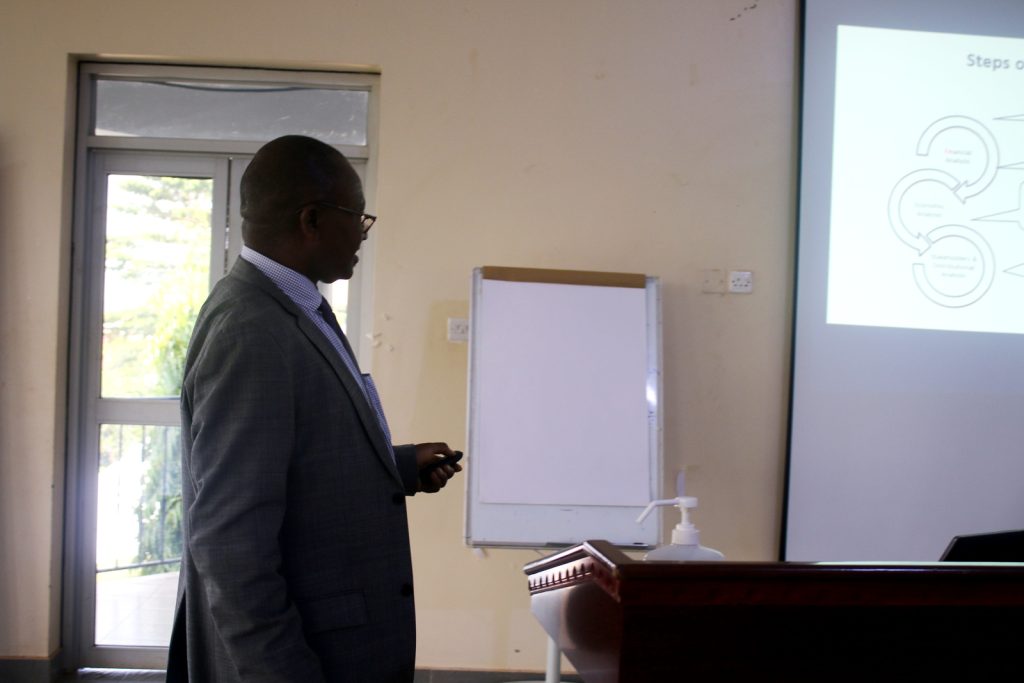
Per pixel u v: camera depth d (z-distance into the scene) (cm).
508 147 280
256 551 101
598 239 281
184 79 286
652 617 78
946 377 275
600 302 259
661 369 258
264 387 107
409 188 279
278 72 284
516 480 244
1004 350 275
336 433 116
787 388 278
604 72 282
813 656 79
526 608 279
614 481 247
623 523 245
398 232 279
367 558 117
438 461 152
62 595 280
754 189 282
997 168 276
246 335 109
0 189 271
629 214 281
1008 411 275
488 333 253
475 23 280
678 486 258
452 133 279
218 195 288
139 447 288
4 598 271
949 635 80
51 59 273
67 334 280
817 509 274
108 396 286
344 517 115
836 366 275
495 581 279
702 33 282
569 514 244
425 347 279
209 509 102
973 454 275
